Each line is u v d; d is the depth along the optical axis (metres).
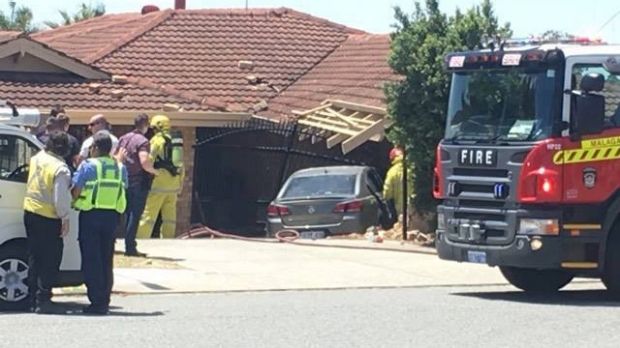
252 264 16.55
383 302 13.16
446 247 14.05
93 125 14.86
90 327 11.05
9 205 12.29
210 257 17.19
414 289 14.69
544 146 13.06
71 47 31.59
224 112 25.14
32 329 10.91
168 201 18.91
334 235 20.03
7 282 12.26
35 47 24.62
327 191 20.33
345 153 21.66
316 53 30.66
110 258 12.19
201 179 24.94
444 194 14.09
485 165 13.55
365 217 20.11
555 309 12.65
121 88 25.31
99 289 12.05
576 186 13.09
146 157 16.19
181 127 24.97
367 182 20.64
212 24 31.02
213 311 12.26
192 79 28.39
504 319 11.84
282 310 12.37
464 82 14.09
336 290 14.47
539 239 13.05
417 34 18.70
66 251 12.48
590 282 16.17
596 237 13.20
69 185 11.99
